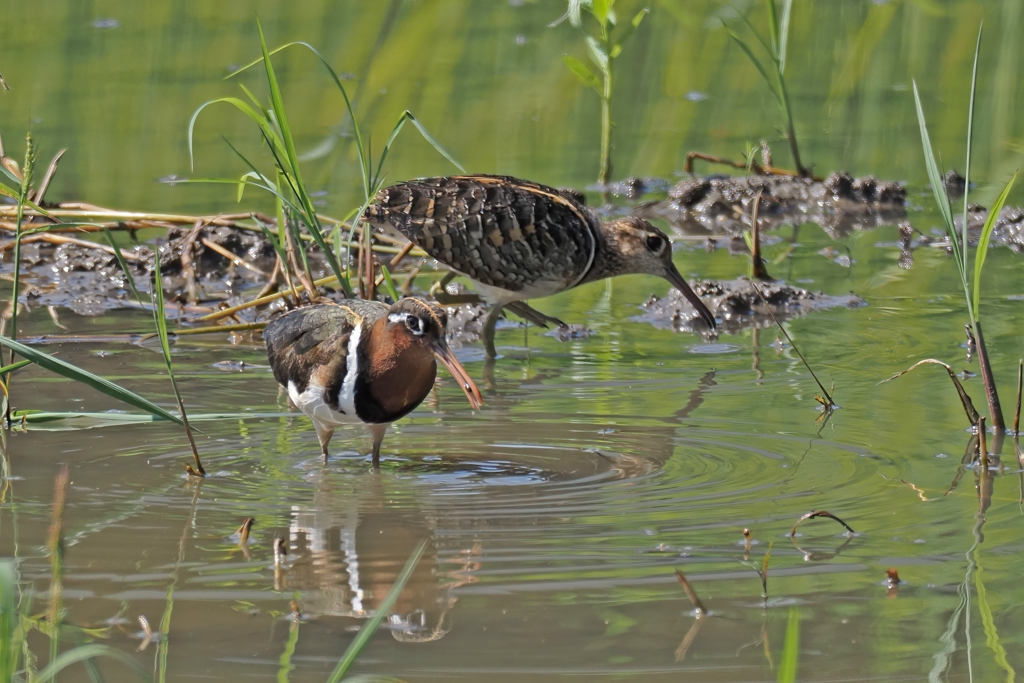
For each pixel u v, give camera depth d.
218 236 15.64
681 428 10.38
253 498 8.92
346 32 23.55
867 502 8.70
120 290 14.67
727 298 13.95
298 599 7.29
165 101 20.81
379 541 8.12
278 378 9.98
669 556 7.85
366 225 13.02
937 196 9.75
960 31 24.30
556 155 19.66
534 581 7.51
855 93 22.16
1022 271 14.87
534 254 13.09
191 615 7.09
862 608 7.18
